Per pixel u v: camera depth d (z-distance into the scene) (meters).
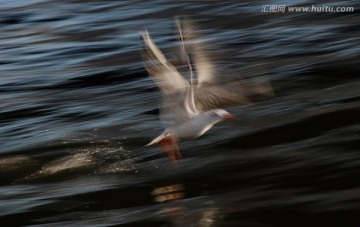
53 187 12.88
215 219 11.23
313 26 21.23
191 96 8.10
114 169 13.34
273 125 14.52
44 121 16.06
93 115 16.14
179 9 24.19
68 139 14.81
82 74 19.06
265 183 12.24
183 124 8.15
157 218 11.41
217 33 21.39
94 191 12.55
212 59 19.11
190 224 11.19
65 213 11.88
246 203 11.66
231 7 23.89
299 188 11.96
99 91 17.70
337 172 12.33
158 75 8.09
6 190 12.89
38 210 12.03
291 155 13.14
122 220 11.47
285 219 11.09
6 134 15.44
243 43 20.31
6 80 19.09
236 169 12.81
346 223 10.84
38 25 24.39
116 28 22.97
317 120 14.59
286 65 18.17
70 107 16.78
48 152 14.29
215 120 8.09
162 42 20.94
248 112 15.25
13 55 21.39
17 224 11.66
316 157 12.95
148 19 23.55
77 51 21.16
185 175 12.79
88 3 26.25
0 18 25.56
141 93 17.28
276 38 20.48
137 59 19.80
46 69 19.84
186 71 10.10
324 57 18.50
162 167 13.19
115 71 19.03
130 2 25.75
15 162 13.89
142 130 15.03
